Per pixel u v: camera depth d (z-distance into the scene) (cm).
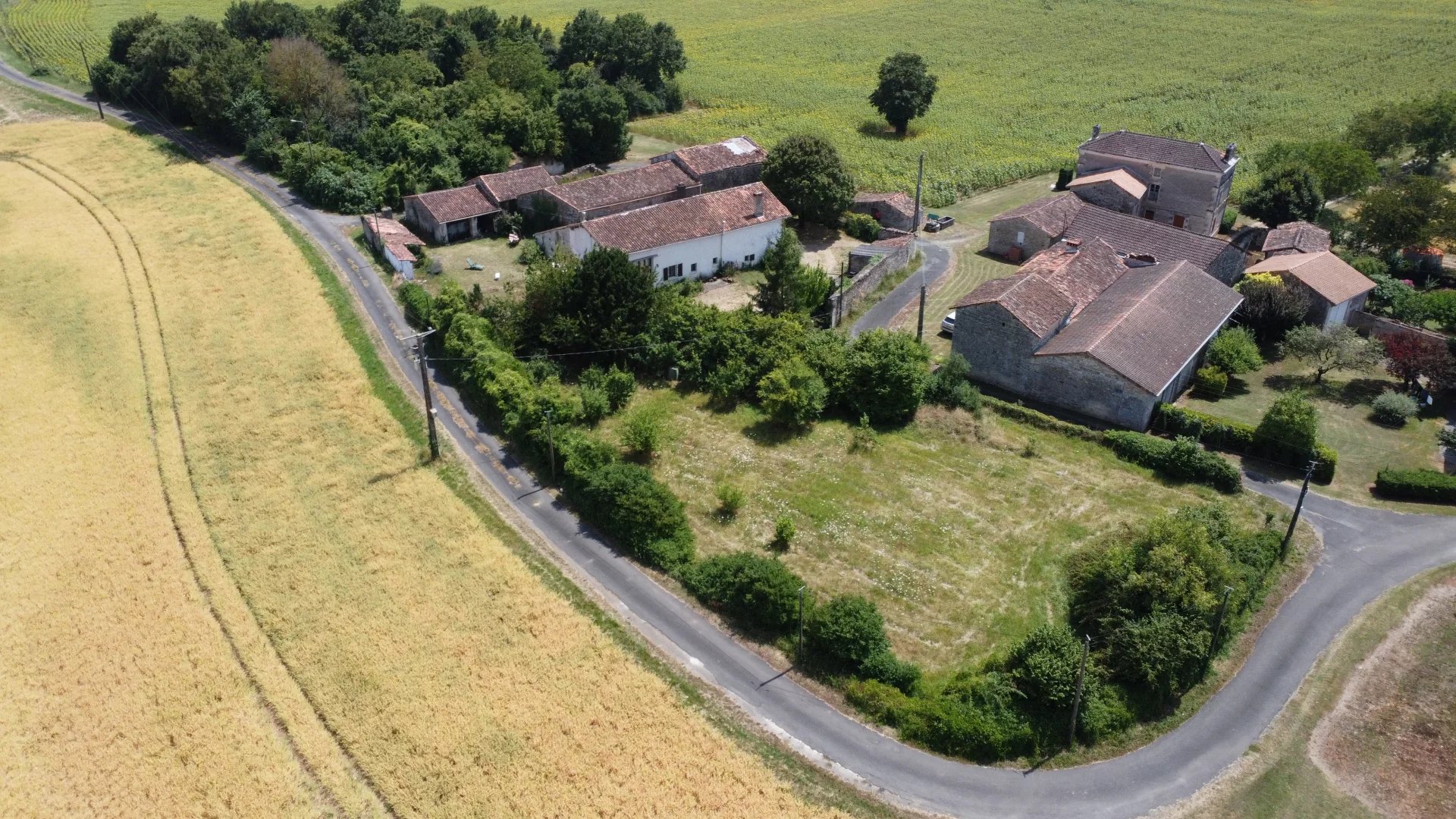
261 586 5281
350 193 10006
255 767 4294
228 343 7662
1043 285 7225
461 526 5734
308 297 8306
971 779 4266
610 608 5172
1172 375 6538
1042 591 5250
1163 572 4731
